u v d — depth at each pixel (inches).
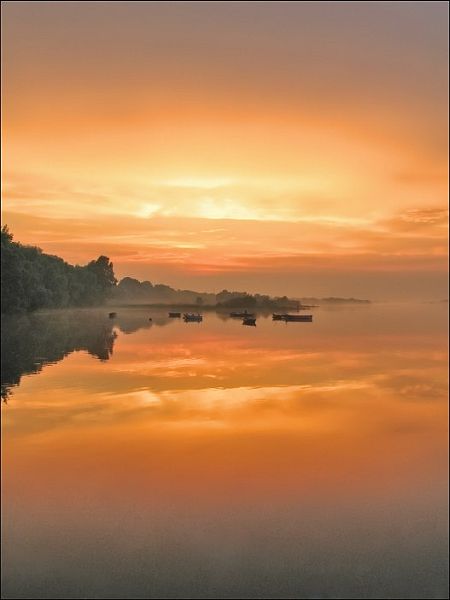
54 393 1734.7
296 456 1162.0
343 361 2770.7
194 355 2910.9
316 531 819.4
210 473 1048.2
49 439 1241.4
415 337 4365.2
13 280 4480.8
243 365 2544.3
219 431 1343.5
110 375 2112.5
